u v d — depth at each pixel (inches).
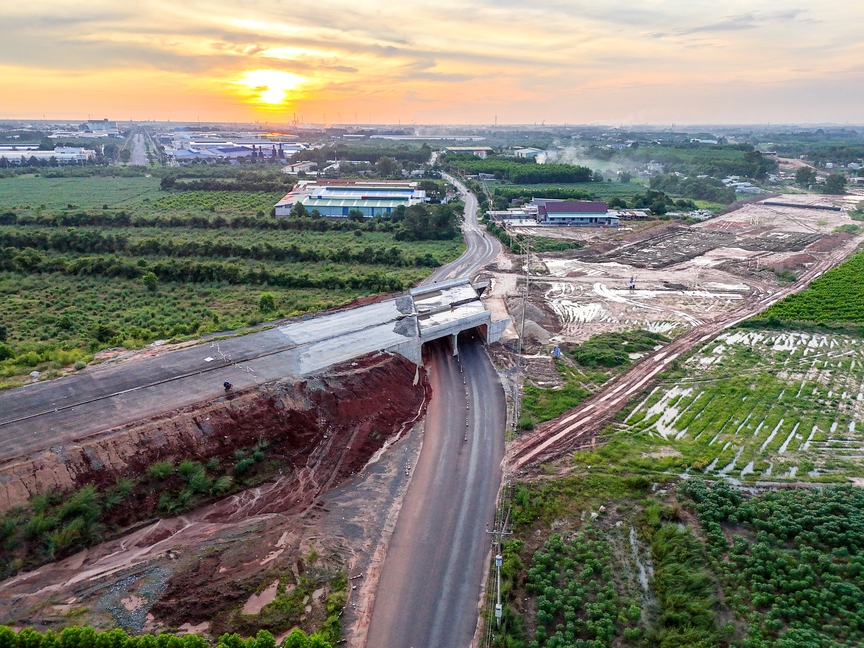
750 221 6978.4
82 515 1712.6
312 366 2504.9
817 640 1413.6
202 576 1603.1
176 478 1904.5
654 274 4768.7
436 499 1994.3
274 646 1310.3
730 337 3464.6
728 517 1878.7
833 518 1818.4
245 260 4685.0
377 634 1469.0
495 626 1494.8
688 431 2442.2
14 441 1860.2
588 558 1726.1
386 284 4077.3
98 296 3841.0
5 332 3026.6
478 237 5940.0
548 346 3326.8
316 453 2176.4
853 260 5034.5
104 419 2001.7
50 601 1501.0
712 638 1437.0
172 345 2827.3
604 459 2239.2
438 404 2652.6
